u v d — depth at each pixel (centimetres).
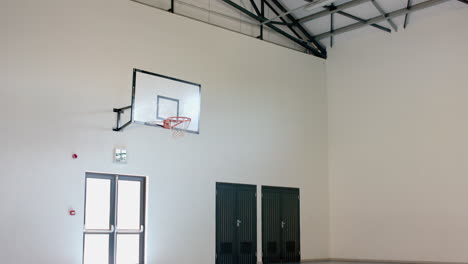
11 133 1185
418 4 1661
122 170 1345
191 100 1357
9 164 1173
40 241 1188
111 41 1375
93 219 1298
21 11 1238
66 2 1311
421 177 1666
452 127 1617
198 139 1521
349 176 1844
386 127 1770
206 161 1530
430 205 1634
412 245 1656
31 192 1193
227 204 1566
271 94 1758
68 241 1227
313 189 1838
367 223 1773
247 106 1675
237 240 1574
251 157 1658
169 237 1411
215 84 1593
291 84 1831
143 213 1385
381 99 1797
